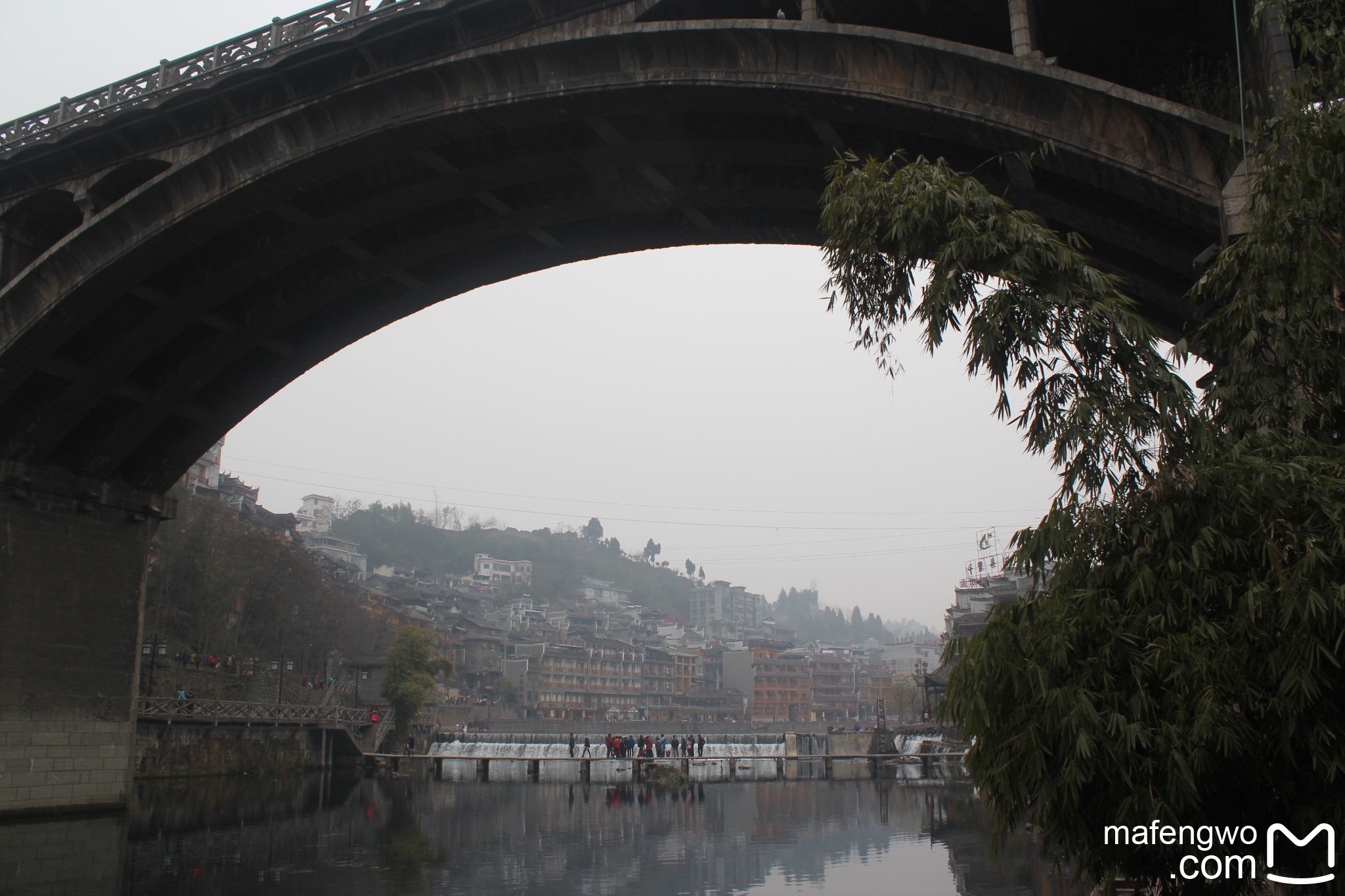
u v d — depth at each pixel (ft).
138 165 87.81
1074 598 27.02
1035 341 29.27
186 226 83.15
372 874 59.31
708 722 377.71
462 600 506.89
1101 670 26.04
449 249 93.50
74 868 61.72
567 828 85.51
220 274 90.07
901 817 96.12
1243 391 29.66
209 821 91.15
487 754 227.81
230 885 55.47
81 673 102.27
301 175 79.71
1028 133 55.93
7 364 91.20
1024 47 56.24
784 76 63.52
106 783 101.71
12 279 97.45
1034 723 26.25
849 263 32.89
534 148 79.30
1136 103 52.01
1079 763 25.17
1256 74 49.98
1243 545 25.31
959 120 58.23
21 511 99.66
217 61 81.92
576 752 238.89
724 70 65.31
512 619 522.88
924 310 30.17
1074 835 26.37
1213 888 25.68
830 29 61.00
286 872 59.93
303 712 175.42
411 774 175.01
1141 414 27.89
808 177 79.46
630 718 424.46
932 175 31.68
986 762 27.27
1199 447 27.68
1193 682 24.30
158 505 113.39
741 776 178.81
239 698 190.39
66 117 89.81
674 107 69.36
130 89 86.48
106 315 96.43
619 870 60.70
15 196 95.20
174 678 172.76
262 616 219.20
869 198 32.32
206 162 81.10
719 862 64.39
